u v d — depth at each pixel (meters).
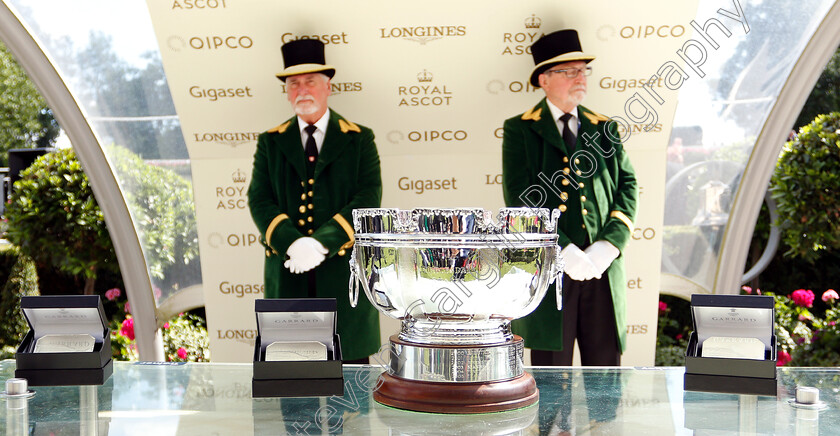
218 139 3.59
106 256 6.14
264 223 3.56
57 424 1.15
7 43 3.33
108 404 1.29
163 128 3.70
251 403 1.30
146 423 1.16
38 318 1.49
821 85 6.55
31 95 7.84
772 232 5.60
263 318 1.40
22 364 1.44
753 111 3.58
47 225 6.03
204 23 3.34
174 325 5.63
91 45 3.47
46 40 3.41
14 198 6.04
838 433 1.08
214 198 3.64
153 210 3.80
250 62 3.45
